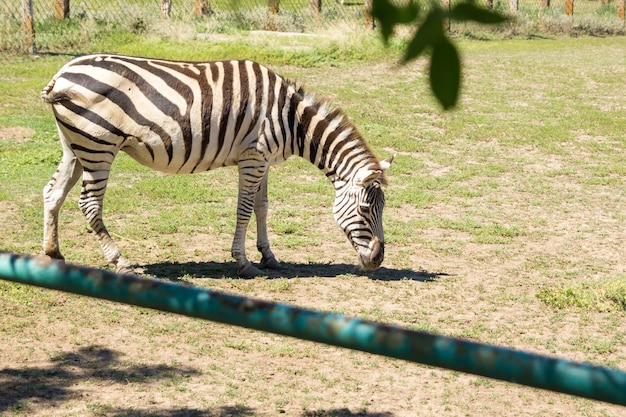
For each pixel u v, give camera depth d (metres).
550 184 13.56
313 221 11.09
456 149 15.60
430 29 1.21
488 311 8.06
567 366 1.42
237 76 8.43
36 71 19.75
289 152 8.72
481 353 1.48
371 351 1.57
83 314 7.43
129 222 10.46
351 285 8.63
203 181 12.77
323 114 8.59
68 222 10.28
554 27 31.98
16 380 6.07
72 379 6.16
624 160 15.33
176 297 1.73
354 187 8.39
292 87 8.66
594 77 23.12
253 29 26.09
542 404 6.22
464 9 1.22
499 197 12.70
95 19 24.86
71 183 8.41
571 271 9.45
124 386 6.10
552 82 22.25
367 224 8.39
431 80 1.21
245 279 8.62
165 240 9.84
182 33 23.78
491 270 9.40
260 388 6.20
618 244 10.62
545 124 17.77
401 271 9.20
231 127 8.35
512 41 28.98
